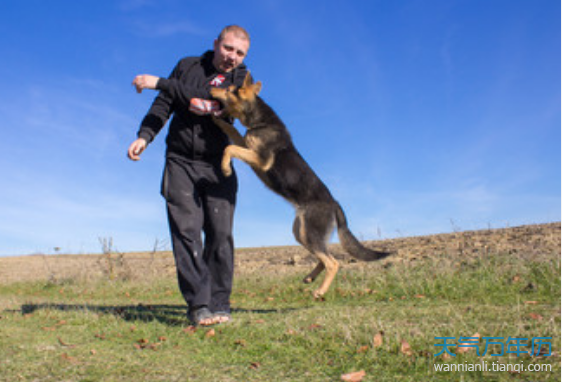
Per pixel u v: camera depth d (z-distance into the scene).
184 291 4.01
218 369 2.82
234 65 4.27
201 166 4.11
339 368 2.82
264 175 5.00
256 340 3.49
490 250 7.43
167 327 4.13
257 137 4.80
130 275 9.86
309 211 4.96
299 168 4.98
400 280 6.46
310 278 5.16
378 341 3.18
